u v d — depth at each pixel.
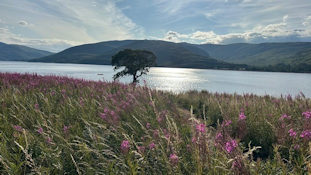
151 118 5.00
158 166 3.06
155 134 3.72
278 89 64.56
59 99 6.97
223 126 3.70
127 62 44.03
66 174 2.99
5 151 2.98
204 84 76.81
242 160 2.53
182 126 4.83
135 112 5.55
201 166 2.65
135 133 4.20
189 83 77.38
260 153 4.38
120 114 5.45
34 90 7.89
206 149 2.81
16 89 7.43
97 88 9.41
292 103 6.73
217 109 7.77
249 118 5.43
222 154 2.91
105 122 4.69
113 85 10.83
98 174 2.95
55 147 3.40
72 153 3.24
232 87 70.19
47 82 10.12
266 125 4.82
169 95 12.46
